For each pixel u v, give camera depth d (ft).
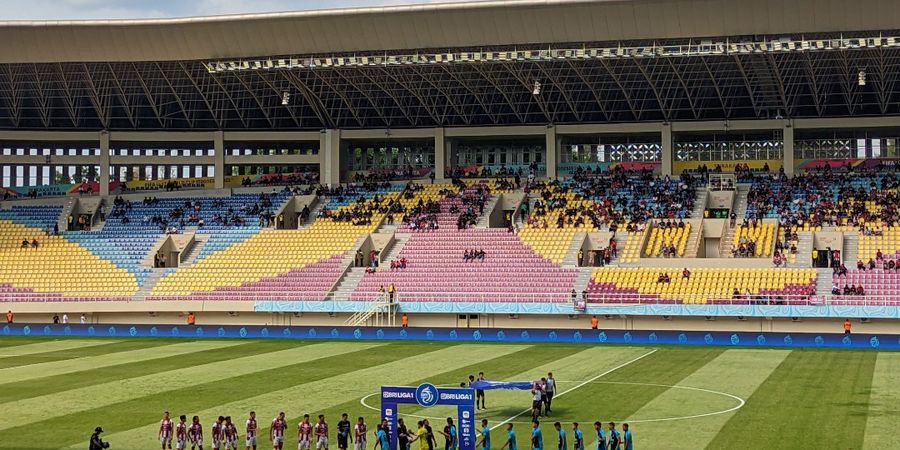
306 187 359.87
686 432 127.44
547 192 332.39
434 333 257.34
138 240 327.67
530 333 252.83
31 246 327.88
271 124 359.46
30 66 323.98
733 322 256.52
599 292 275.39
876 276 263.29
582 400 152.56
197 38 302.04
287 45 298.56
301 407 147.23
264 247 318.04
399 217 330.13
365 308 273.33
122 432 129.59
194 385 169.37
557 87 319.68
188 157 370.12
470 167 364.58
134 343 246.06
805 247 282.77
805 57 288.30
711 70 303.27
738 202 318.86
